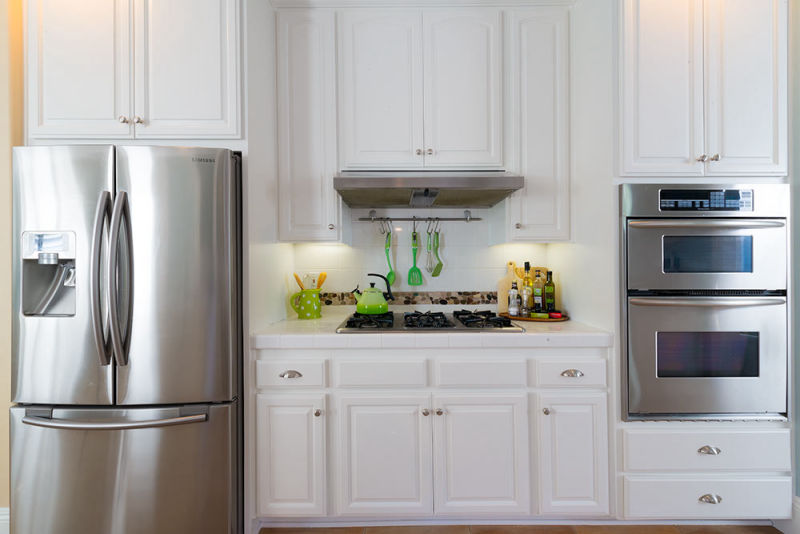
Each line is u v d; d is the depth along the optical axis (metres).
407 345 1.65
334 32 1.92
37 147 1.45
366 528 1.72
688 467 1.61
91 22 1.62
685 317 1.61
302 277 2.27
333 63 1.92
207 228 1.50
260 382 1.63
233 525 1.56
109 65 1.62
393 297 2.22
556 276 2.21
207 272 1.50
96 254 1.40
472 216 2.28
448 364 1.64
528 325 1.86
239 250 1.62
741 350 1.62
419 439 1.65
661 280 1.62
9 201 1.59
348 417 1.65
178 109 1.62
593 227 1.77
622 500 1.63
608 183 1.65
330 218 1.93
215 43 1.62
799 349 1.61
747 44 1.64
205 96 1.62
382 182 1.74
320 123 1.93
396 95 1.93
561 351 1.66
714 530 1.68
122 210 1.43
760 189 1.61
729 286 1.61
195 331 1.49
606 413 1.64
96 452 1.46
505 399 1.64
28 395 1.46
